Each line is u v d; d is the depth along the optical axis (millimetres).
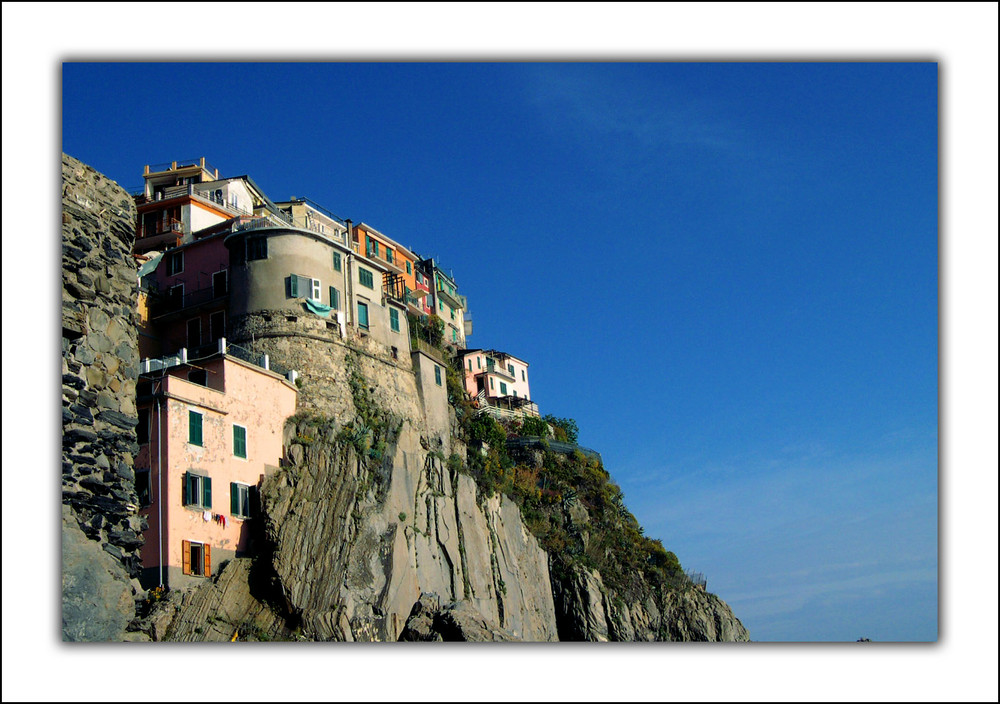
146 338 66750
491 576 67562
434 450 69938
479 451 76562
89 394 18141
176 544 48562
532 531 77312
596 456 89438
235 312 64938
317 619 51625
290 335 63344
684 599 81562
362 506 58781
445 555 64062
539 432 89500
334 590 53312
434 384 73812
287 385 60219
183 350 56750
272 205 84750
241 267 65750
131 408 19109
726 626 81812
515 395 102188
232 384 55312
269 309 64188
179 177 83625
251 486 54656
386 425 65125
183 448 50531
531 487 80750
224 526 51844
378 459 62281
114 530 18047
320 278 66312
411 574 59719
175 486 49438
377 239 93125
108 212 19422
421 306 96875
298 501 55188
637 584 80875
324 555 54094
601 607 75438
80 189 18891
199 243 69312
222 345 55875
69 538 16812
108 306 18984
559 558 77125
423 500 65312
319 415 60719
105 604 16703
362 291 69688
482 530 69375
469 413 78625
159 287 69688
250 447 55344
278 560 51938
